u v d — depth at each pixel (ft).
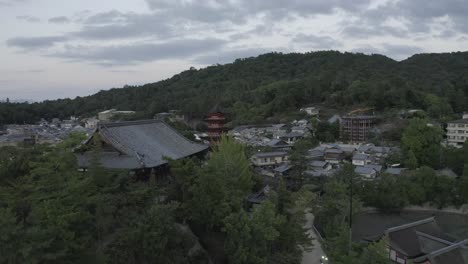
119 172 94.89
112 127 117.19
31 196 75.51
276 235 93.04
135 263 76.33
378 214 197.88
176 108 518.78
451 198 201.46
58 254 60.34
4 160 108.47
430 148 256.73
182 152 133.39
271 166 262.88
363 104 413.18
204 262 90.07
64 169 84.74
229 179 116.57
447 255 112.06
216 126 254.47
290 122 405.18
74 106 648.79
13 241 57.16
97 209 77.20
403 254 124.16
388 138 329.11
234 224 92.84
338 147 296.92
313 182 213.66
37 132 387.34
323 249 128.16
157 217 78.28
